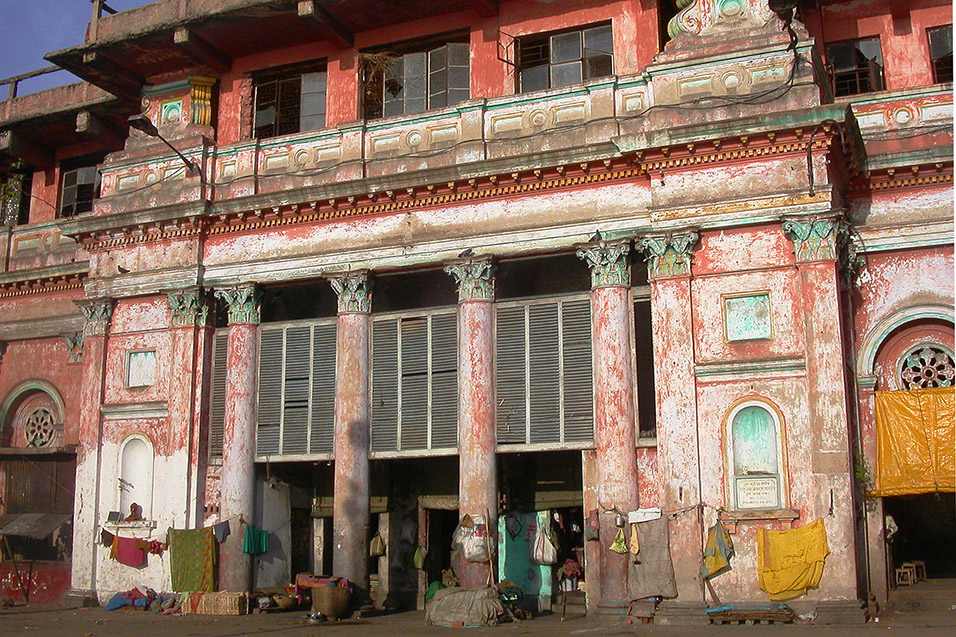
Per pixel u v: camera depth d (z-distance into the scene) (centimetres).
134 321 1950
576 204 1630
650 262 1548
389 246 1745
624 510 1501
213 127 2044
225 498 1781
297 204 1794
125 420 1909
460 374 1669
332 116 1953
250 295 1841
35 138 2388
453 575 1809
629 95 1642
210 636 1373
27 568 1991
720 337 1486
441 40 1909
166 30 1916
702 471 1455
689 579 1425
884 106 1650
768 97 1498
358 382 1742
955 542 1733
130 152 2038
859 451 1531
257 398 1836
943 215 1573
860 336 1598
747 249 1497
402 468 1959
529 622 1523
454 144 1755
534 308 1662
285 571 1847
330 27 1878
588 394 1599
